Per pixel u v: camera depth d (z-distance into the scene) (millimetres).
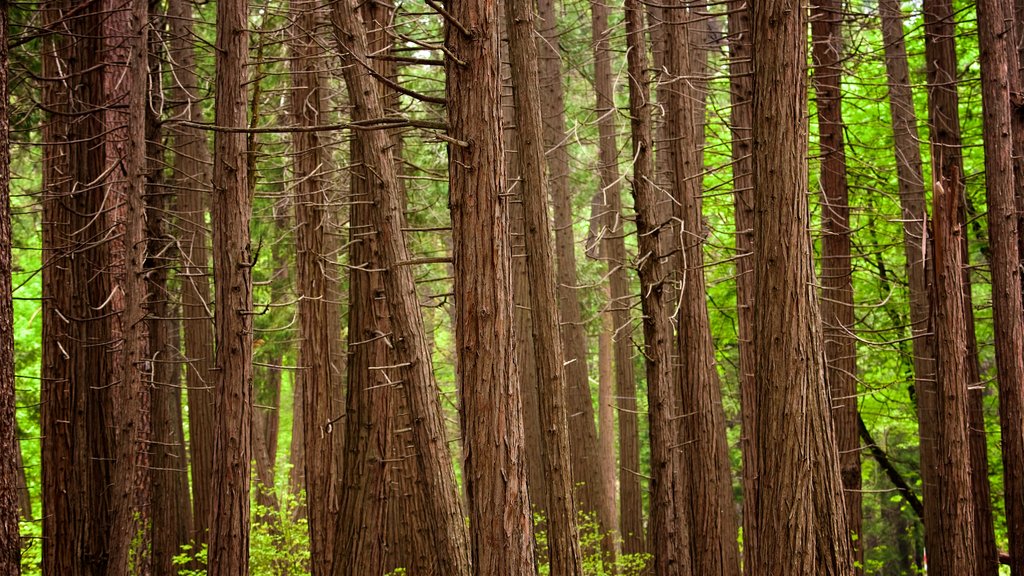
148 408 10422
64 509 9789
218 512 7590
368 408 9750
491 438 5609
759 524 6086
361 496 9719
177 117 11125
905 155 12383
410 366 7352
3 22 5836
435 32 13281
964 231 11891
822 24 11914
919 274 12328
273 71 13938
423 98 5754
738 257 9172
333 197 12930
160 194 10156
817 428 6129
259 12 12578
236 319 7711
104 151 10156
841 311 12234
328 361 10898
